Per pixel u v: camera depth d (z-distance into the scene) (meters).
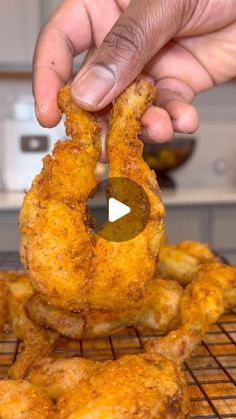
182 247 0.34
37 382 0.21
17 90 0.80
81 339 0.27
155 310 0.27
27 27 0.72
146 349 0.23
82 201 0.21
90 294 0.21
